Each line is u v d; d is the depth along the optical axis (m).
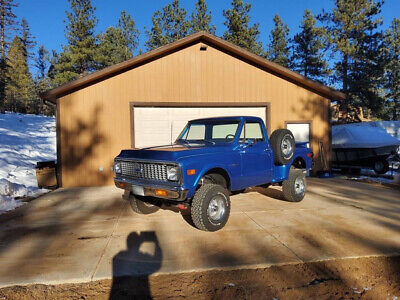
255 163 5.33
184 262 3.52
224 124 5.51
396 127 19.73
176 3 29.81
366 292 2.91
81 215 5.70
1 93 35.25
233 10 25.64
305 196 7.24
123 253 3.80
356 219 5.23
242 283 3.07
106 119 9.30
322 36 28.70
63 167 9.02
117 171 5.11
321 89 10.88
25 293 2.87
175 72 9.79
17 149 14.23
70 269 3.35
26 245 4.12
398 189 8.26
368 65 27.11
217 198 4.56
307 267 3.40
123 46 38.81
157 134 9.78
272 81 10.60
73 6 30.91
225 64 10.18
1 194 7.18
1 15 34.69
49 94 8.62
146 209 5.65
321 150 11.09
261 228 4.75
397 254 3.71
